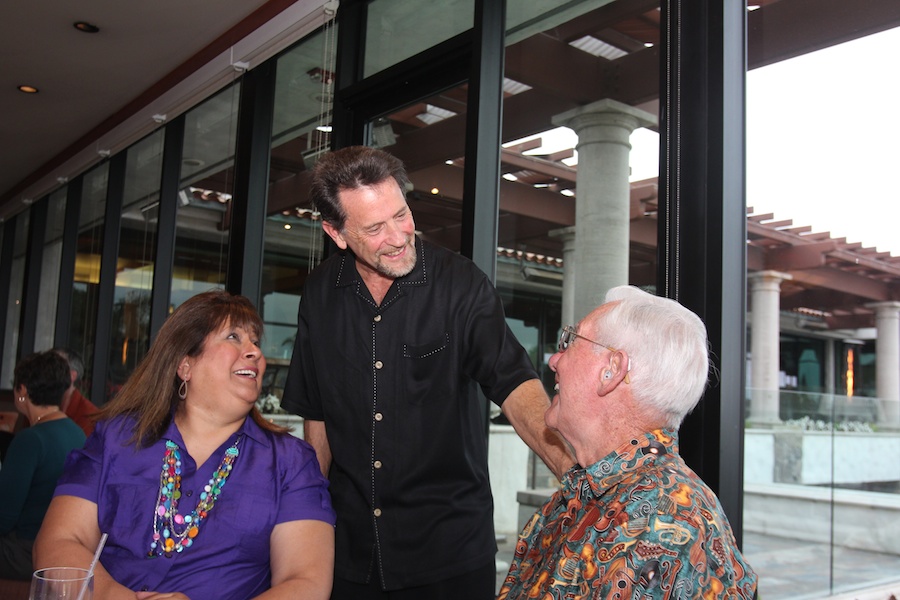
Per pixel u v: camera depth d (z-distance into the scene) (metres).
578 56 2.56
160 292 5.29
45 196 7.77
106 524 1.71
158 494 1.72
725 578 1.00
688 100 2.16
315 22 3.71
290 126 4.07
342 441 1.94
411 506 1.87
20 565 2.68
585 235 2.47
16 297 8.39
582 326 1.24
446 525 1.86
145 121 5.38
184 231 5.14
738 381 2.04
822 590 1.83
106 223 6.14
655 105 2.29
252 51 4.16
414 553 1.86
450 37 3.07
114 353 5.94
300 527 1.75
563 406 1.23
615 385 1.16
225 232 4.56
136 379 1.82
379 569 1.87
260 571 1.74
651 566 0.98
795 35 1.99
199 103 5.02
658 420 1.16
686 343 1.15
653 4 2.32
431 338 1.88
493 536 1.95
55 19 4.38
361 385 1.91
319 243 3.67
